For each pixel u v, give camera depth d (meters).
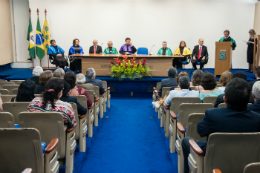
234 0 10.27
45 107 2.26
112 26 10.48
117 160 3.11
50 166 1.90
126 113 5.42
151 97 7.26
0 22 9.78
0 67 10.09
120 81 7.24
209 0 10.30
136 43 10.58
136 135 4.02
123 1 10.35
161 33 10.51
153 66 7.50
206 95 3.12
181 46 9.48
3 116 2.13
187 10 10.38
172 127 3.10
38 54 10.16
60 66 9.09
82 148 3.17
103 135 4.01
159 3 10.35
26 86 2.78
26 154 1.77
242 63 10.59
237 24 10.39
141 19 10.45
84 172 2.79
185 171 2.27
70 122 2.31
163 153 3.31
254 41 8.38
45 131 2.20
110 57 7.47
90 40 10.53
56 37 10.47
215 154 1.69
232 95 1.76
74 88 3.29
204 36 10.50
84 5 10.35
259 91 2.15
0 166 1.79
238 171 1.72
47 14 10.34
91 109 3.68
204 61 9.00
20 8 10.75
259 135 1.63
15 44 10.90
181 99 3.05
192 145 1.91
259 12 9.96
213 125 1.79
